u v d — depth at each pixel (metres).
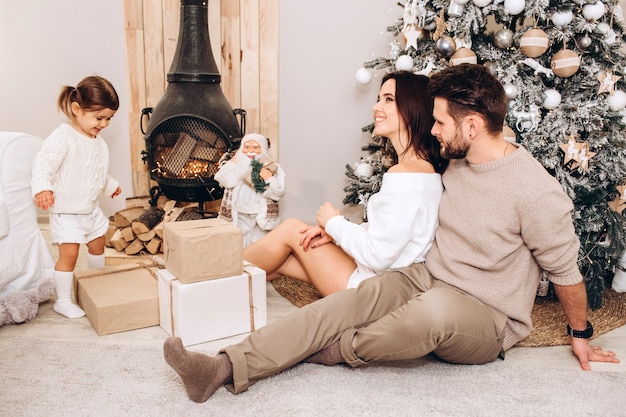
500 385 1.46
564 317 1.94
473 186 1.46
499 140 1.44
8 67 3.08
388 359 1.41
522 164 1.40
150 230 2.49
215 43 3.03
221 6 3.00
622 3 2.63
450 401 1.38
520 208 1.38
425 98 1.60
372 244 1.55
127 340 1.71
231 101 3.09
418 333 1.34
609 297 2.16
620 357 1.66
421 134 1.60
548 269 1.45
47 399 1.37
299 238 1.83
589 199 2.03
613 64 2.05
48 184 1.83
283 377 1.48
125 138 3.13
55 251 2.67
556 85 2.14
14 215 1.94
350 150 3.17
